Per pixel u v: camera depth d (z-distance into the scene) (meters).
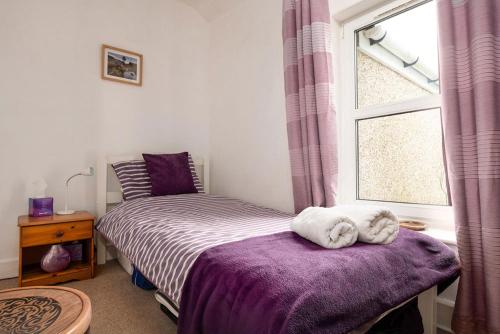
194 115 3.06
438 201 1.61
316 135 1.82
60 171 2.30
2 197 2.07
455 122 1.22
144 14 2.74
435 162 1.62
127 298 1.76
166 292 1.13
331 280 0.79
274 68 2.37
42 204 2.07
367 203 1.89
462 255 1.20
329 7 1.95
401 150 1.76
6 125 2.08
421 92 1.66
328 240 1.03
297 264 0.86
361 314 0.78
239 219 1.64
